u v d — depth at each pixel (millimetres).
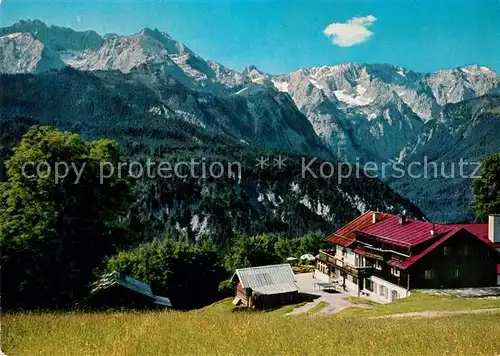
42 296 39938
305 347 19531
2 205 41438
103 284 45625
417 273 56250
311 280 77938
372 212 77625
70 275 41531
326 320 29453
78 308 37469
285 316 32562
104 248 44250
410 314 38781
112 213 45656
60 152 40438
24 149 40469
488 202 80062
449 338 21719
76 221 41719
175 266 88938
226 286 89125
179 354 17828
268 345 19734
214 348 18938
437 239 57906
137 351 18125
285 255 111375
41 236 38844
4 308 34531
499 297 48812
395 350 19281
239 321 26359
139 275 86312
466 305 42438
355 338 21969
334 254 80938
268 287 64750
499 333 23062
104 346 18750
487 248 58094
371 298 62125
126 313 30797
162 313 31000
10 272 38906
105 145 45438
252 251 105375
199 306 88750
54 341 19547
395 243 60188
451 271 57062
